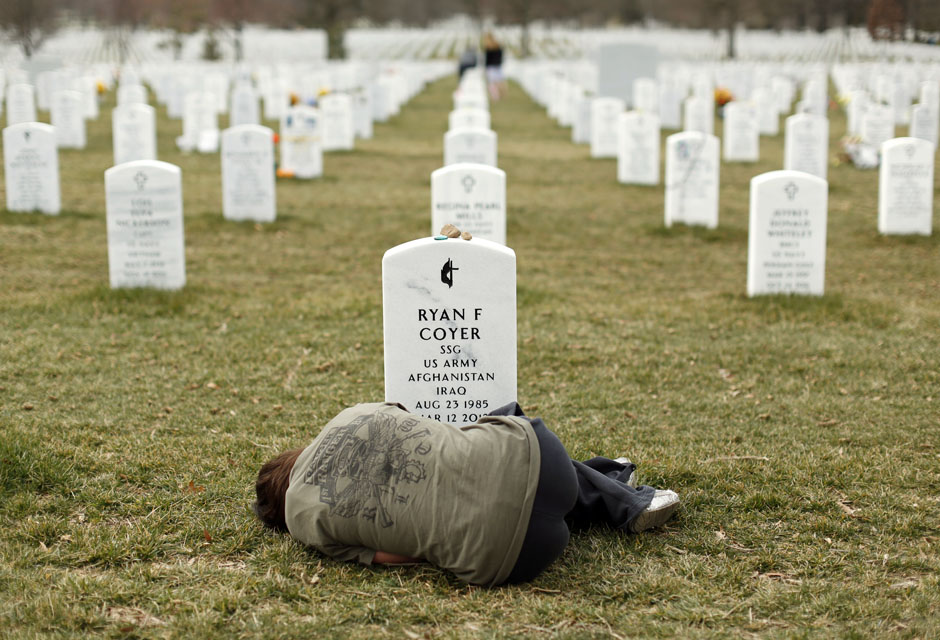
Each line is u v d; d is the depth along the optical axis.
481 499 3.86
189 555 4.35
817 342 8.05
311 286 10.09
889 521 4.71
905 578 4.18
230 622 3.78
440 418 5.41
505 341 5.33
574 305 9.34
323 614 3.83
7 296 9.12
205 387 6.78
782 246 9.34
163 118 27.78
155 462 5.37
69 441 5.65
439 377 5.36
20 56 43.56
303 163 17.41
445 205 9.52
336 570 4.16
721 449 5.72
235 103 23.28
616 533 4.55
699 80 32.66
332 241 12.47
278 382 6.93
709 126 22.62
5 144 12.85
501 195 9.49
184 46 54.91
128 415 6.17
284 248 11.98
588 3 83.88
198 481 5.15
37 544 4.42
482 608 3.87
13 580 4.06
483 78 45.97
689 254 12.21
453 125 20.16
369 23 87.81
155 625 3.75
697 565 4.25
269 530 4.55
